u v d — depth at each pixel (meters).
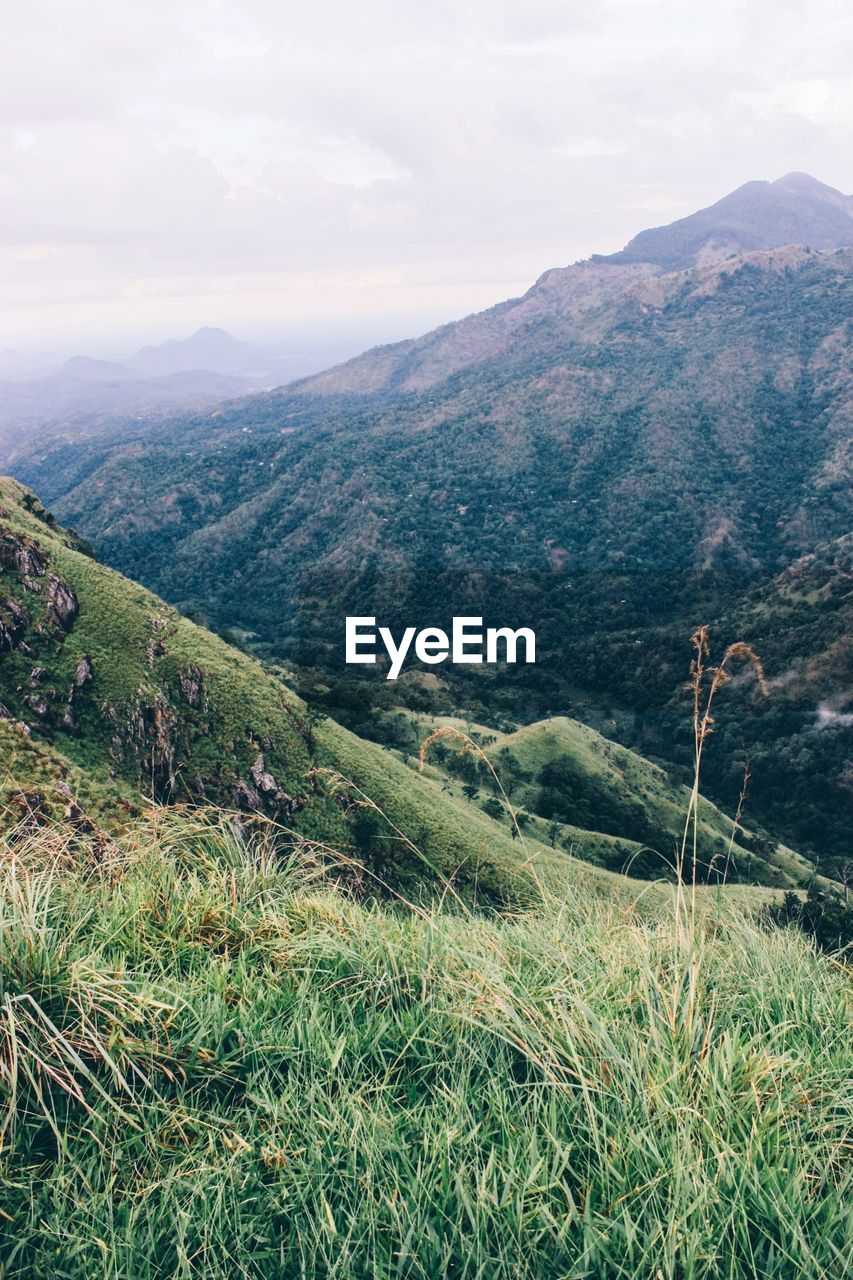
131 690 47.62
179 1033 2.34
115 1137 2.07
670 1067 2.23
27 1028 2.22
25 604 48.50
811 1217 1.82
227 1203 1.85
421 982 2.74
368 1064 2.37
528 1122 2.10
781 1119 2.13
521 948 2.99
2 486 72.00
